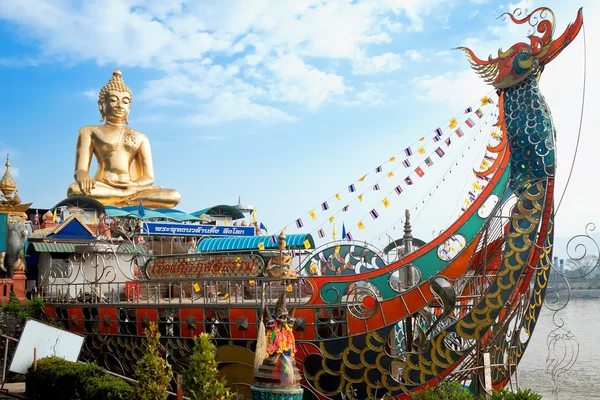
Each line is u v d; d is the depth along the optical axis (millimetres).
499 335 20734
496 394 15914
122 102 45438
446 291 19766
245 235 38250
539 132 20344
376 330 20469
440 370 19719
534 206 19969
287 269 21531
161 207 43906
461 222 21391
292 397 15547
